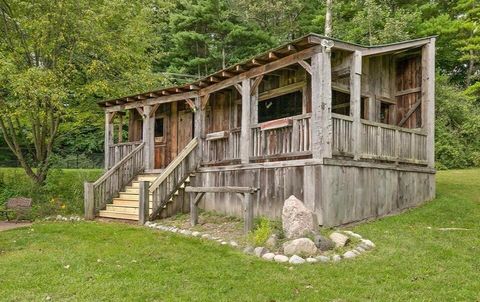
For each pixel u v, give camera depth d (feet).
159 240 25.59
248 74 33.01
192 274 18.63
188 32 80.28
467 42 65.51
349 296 15.83
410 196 32.81
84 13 46.32
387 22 56.29
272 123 30.76
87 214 37.06
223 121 42.39
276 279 17.80
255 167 31.71
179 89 39.60
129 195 38.99
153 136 43.93
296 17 81.10
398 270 18.65
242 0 78.84
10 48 46.80
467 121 59.26
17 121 50.93
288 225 23.57
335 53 32.50
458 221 27.94
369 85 35.63
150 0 63.67
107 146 48.32
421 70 35.91
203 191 29.66
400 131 32.78
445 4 74.33
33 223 35.06
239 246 23.65
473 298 15.49
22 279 18.03
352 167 28.48
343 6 69.51
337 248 21.74
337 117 27.91
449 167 55.77
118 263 20.52
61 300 15.62
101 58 50.37
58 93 43.27
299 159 29.17
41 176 48.80
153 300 15.67
